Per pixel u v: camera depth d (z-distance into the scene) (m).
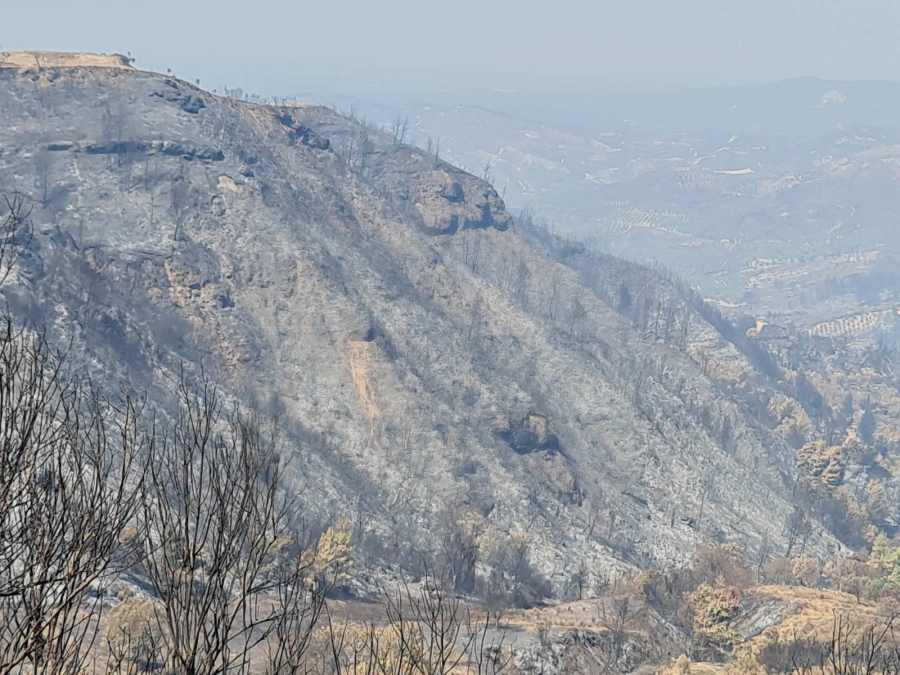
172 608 15.77
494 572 139.62
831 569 154.88
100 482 15.70
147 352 173.75
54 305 160.25
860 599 114.38
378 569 131.38
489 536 152.00
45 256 178.62
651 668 96.06
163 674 16.14
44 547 14.91
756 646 80.50
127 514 15.86
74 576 14.88
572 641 94.25
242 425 17.31
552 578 165.12
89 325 165.12
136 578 75.94
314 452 177.00
